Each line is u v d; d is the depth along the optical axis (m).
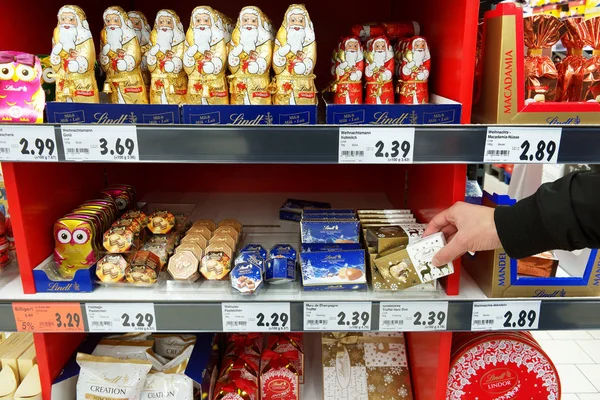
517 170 2.43
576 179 0.95
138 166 2.00
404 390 1.54
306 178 2.05
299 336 1.67
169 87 1.21
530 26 1.19
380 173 2.05
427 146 1.06
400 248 1.24
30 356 1.48
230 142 1.06
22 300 1.20
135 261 1.27
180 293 1.25
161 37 1.20
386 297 1.22
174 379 1.39
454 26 1.14
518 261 1.27
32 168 1.26
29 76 1.09
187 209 1.83
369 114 1.09
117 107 1.09
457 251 1.10
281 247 1.42
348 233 1.35
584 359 2.45
